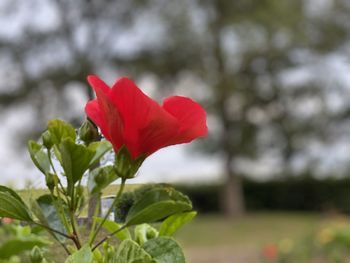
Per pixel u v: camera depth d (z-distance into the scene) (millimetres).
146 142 777
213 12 20719
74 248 919
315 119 22266
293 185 23531
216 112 21359
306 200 23359
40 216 812
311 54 21531
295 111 22375
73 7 20250
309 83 21891
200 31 20859
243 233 16094
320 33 21641
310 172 23109
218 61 21375
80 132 842
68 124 816
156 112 756
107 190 955
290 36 20531
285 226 17516
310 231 9008
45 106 19469
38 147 870
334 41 21562
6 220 1433
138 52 20750
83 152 779
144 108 758
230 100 21750
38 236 1222
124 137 777
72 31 20250
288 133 22219
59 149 803
